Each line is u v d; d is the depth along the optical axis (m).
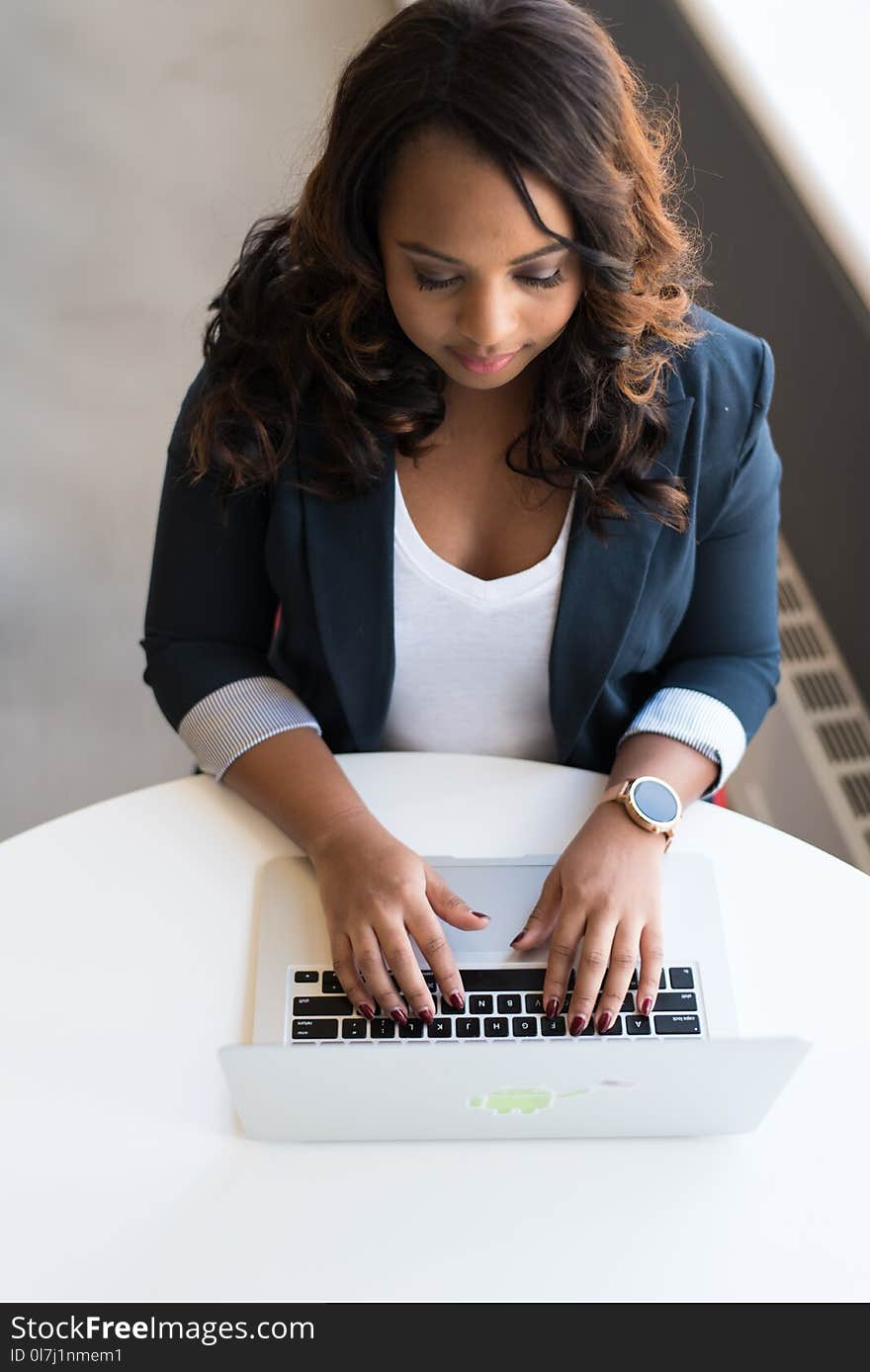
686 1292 0.90
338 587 1.17
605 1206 0.94
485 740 1.33
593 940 1.03
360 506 1.13
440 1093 0.89
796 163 1.70
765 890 1.12
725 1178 0.95
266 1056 0.84
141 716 2.23
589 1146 0.97
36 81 3.20
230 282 1.13
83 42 3.31
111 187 2.99
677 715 1.23
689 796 1.18
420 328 0.97
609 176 0.88
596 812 1.14
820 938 1.09
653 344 1.08
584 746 1.31
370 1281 0.90
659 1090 0.89
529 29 0.84
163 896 1.11
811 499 2.05
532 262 0.90
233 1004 1.04
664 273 1.02
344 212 0.92
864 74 1.80
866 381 1.76
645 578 1.16
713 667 1.29
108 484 2.50
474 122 0.83
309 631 1.23
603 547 1.14
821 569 2.08
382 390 1.08
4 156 3.03
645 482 1.11
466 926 1.05
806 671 2.04
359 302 1.01
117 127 3.12
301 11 3.42
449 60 0.83
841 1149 0.97
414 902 1.04
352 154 0.88
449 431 1.12
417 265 0.91
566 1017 1.01
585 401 1.07
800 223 1.75
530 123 0.83
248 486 1.16
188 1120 0.98
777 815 2.00
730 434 1.14
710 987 1.04
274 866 1.12
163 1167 0.95
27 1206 0.93
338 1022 1.02
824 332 1.87
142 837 1.15
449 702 1.28
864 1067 1.01
